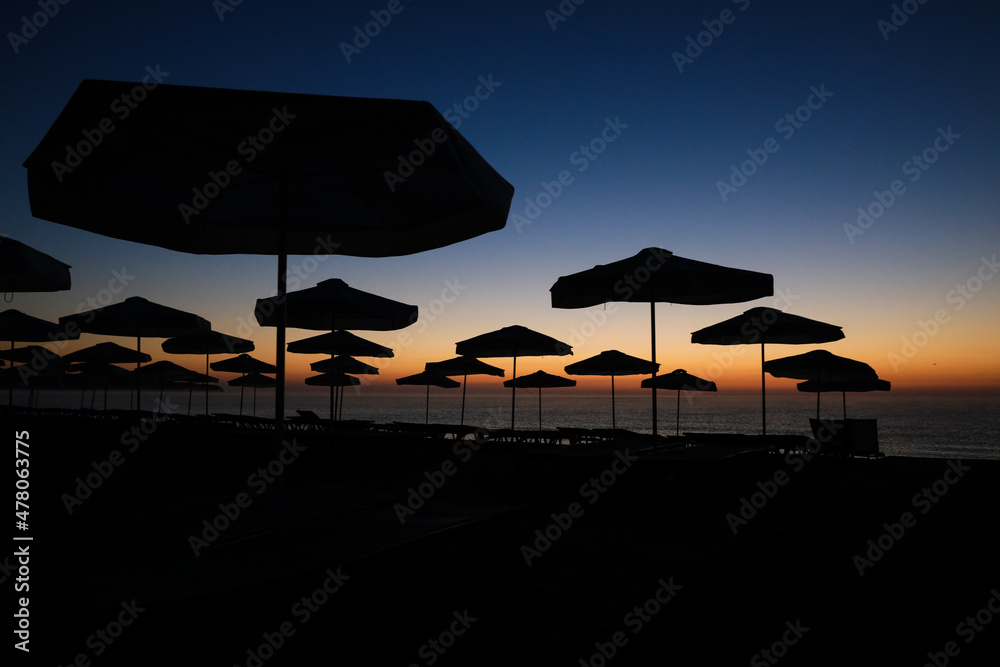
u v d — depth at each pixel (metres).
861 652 2.34
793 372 11.23
